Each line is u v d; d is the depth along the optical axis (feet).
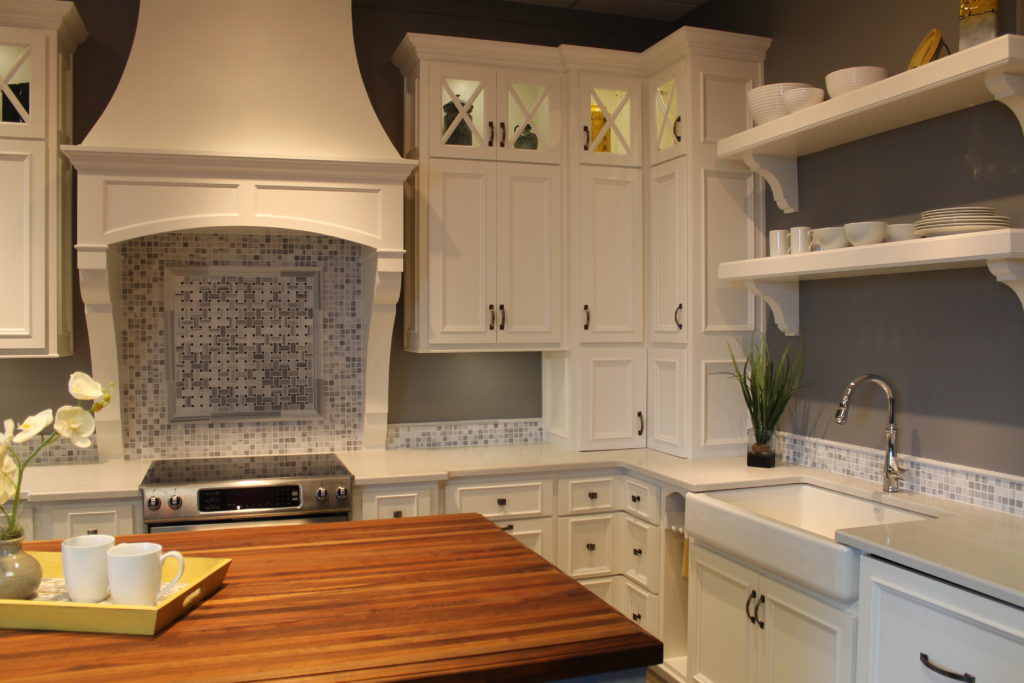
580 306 12.46
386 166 10.93
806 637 7.81
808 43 11.21
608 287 12.60
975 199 8.66
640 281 12.75
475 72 12.05
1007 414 8.32
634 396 12.80
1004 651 5.68
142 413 11.85
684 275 11.77
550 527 11.73
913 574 6.45
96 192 10.14
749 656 8.68
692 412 11.73
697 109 11.64
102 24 11.59
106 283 10.39
